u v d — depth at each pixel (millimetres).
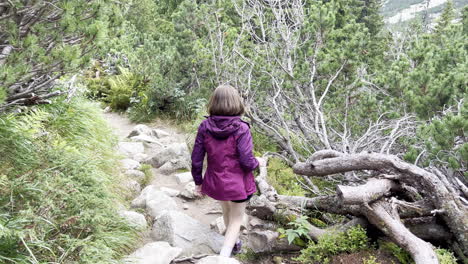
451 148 3725
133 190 4609
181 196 4676
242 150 2855
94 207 3109
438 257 2869
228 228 3148
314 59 5844
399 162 3270
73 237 2775
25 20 2799
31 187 2775
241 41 7699
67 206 2906
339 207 3623
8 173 3010
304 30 5941
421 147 4418
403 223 3367
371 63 6805
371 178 3521
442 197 3031
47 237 2619
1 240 2297
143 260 2975
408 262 2961
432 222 3260
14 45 2580
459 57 5152
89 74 11656
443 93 4328
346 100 5812
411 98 4570
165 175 5492
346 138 5383
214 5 8031
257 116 6844
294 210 3951
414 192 3432
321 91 6262
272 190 4453
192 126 7195
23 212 2488
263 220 4031
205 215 4309
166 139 7344
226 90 2898
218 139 2920
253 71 6723
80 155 3756
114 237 2932
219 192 2928
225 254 2973
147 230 3678
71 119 4609
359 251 3174
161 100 8633
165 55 8984
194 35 8430
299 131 6793
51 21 2828
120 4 3467
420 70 4676
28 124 3578
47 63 2635
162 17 21969
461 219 2936
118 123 8836
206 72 7742
